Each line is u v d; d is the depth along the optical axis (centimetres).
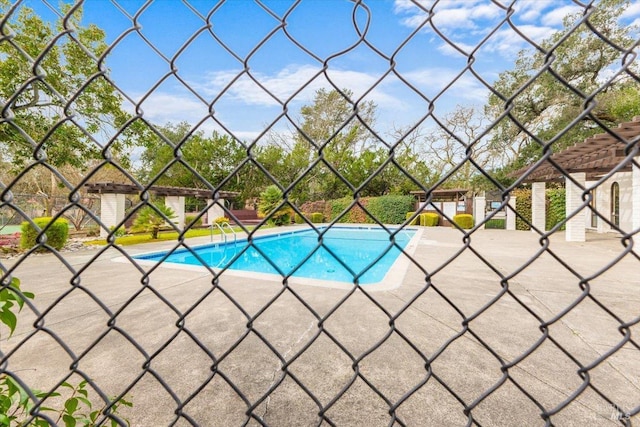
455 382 184
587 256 621
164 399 171
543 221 1122
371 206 1794
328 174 1969
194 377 192
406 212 1705
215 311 309
